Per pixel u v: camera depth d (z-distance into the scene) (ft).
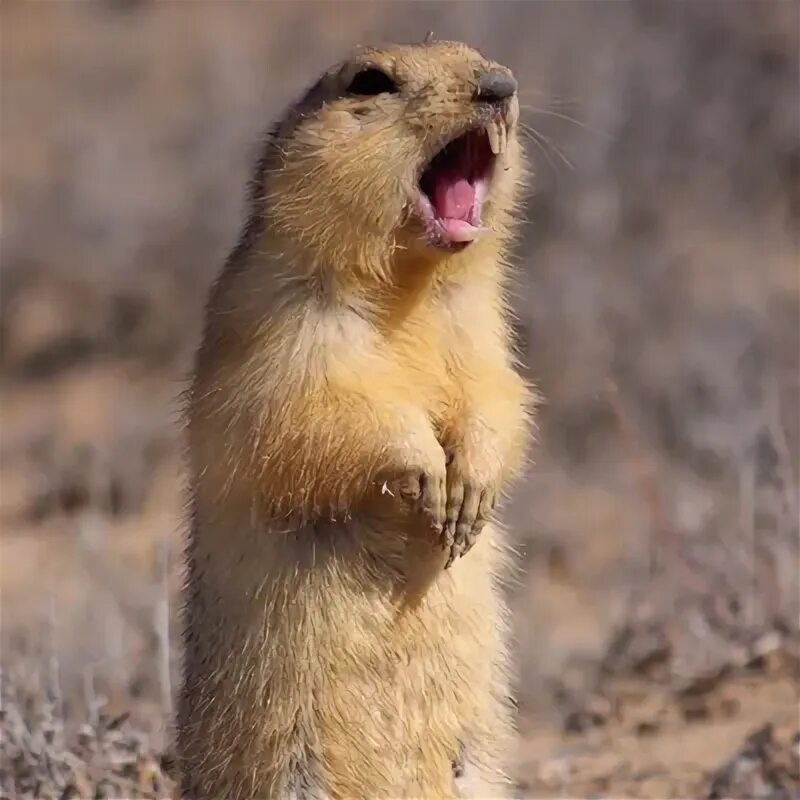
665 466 87.30
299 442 42.83
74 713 55.72
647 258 109.91
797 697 59.72
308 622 43.47
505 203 45.70
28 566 81.82
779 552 64.59
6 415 108.47
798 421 82.84
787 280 108.27
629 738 58.85
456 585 43.96
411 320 44.62
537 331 100.68
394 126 43.68
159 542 65.62
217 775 44.09
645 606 67.56
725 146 122.93
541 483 89.61
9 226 126.31
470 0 137.90
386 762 43.86
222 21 162.30
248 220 46.60
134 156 136.05
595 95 121.70
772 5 131.34
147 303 120.16
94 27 170.19
